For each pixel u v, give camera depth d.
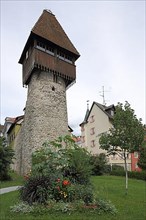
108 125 34.88
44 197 7.74
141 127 12.41
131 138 12.05
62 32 24.30
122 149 12.57
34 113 21.11
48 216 6.90
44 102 21.38
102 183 15.59
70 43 24.31
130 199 10.48
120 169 27.09
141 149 12.65
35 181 8.10
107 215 7.32
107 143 12.53
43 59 21.34
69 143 10.21
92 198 8.11
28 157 20.86
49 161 9.11
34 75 21.97
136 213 7.98
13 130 33.34
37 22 22.53
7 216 7.01
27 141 21.75
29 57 22.53
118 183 16.06
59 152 9.59
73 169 9.15
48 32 22.52
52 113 21.59
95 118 38.00
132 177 23.62
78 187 8.28
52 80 22.33
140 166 26.92
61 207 7.29
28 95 23.16
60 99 22.52
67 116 22.75
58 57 22.59
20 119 32.09
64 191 7.97
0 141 19.41
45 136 20.69
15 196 10.66
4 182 17.53
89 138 38.66
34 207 7.41
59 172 8.88
